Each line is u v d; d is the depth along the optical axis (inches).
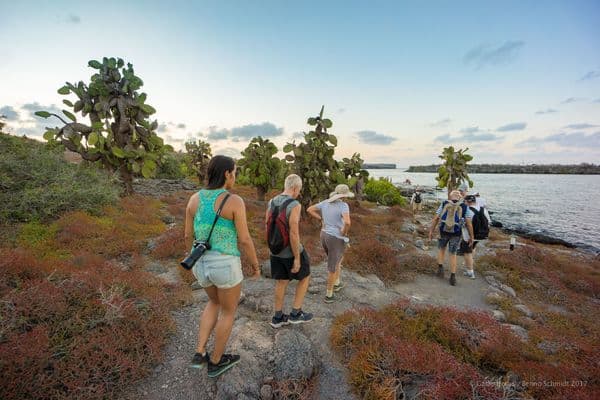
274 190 725.3
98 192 320.5
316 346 128.1
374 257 268.2
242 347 119.4
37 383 88.6
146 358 111.3
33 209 252.2
